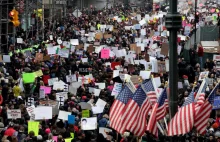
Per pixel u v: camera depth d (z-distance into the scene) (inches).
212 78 2603.3
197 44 4104.3
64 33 5246.1
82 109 2007.9
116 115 1363.2
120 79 2608.3
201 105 1293.1
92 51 3595.0
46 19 6501.0
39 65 2925.7
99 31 5132.9
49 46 3577.8
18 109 1836.9
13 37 4247.0
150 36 4859.7
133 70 2923.2
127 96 1374.3
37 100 2172.7
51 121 1862.7
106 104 2055.9
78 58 3329.2
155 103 1338.6
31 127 1679.4
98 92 2311.8
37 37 4918.8
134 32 5182.1
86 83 2561.5
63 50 3284.9
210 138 1626.5
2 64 2851.9
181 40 4330.7
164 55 3329.2
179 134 1268.5
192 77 2947.8
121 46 4153.5
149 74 2701.8
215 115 1940.2
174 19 1184.8
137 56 3469.5
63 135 1722.4
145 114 1328.7
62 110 1909.4
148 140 1498.5
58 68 2898.6
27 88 2443.4
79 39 4677.7
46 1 7130.9
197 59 3617.1
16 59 3051.2
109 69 2925.7
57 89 2364.7
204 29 4303.6
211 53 3895.2
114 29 5561.0
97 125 1809.8
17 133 1632.6
